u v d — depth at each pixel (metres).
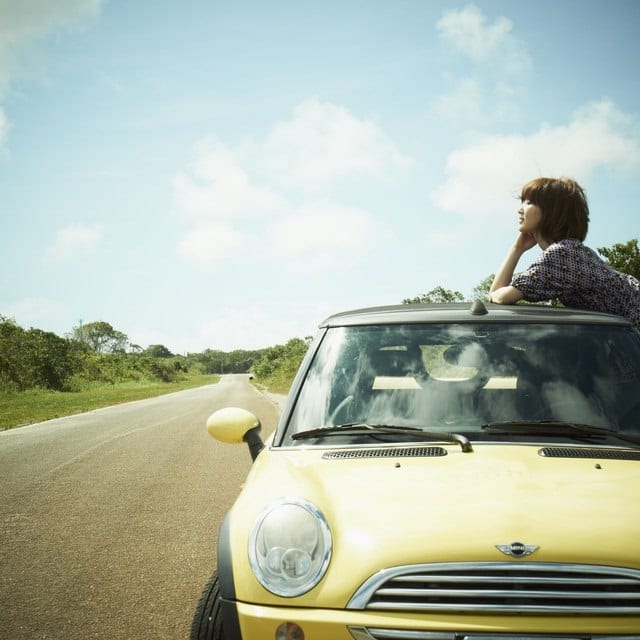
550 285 3.62
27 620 4.12
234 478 8.98
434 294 34.00
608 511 2.33
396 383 3.21
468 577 2.20
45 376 48.91
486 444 2.86
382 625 2.19
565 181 3.72
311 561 2.34
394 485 2.56
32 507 7.29
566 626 2.12
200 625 2.62
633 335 3.34
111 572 5.05
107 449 11.88
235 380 122.12
